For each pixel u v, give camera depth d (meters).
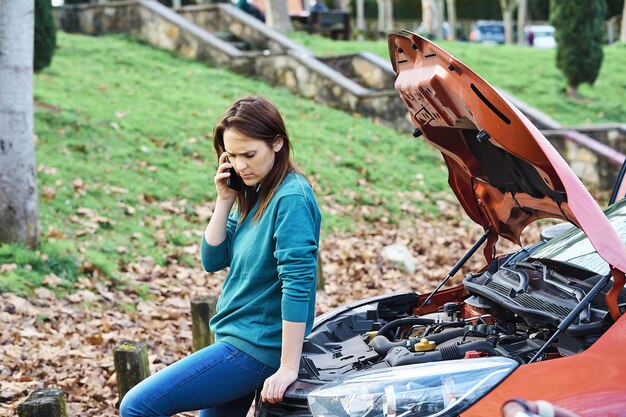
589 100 17.47
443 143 3.97
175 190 9.88
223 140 3.35
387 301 4.33
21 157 7.36
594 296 3.20
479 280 3.96
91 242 8.03
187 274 7.94
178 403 3.28
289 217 3.20
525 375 2.92
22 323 6.25
